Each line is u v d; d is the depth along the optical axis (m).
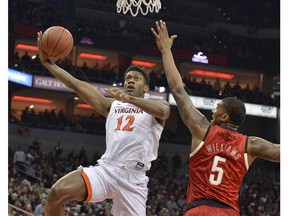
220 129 3.88
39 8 27.33
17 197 14.93
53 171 21.50
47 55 4.93
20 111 29.80
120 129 4.75
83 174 4.52
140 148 4.70
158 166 25.34
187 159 28.16
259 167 28.45
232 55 30.78
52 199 4.36
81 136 26.36
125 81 4.98
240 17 33.31
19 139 24.86
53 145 25.70
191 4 32.53
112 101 5.12
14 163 20.53
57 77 5.00
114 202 4.77
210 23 32.62
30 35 26.38
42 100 29.72
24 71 24.95
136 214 4.70
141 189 4.73
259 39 32.09
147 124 4.75
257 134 31.89
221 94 28.77
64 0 29.08
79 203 16.31
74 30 27.89
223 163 3.77
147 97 5.12
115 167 4.66
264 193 25.09
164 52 4.23
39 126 25.50
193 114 3.95
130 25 30.17
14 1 26.48
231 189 3.76
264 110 29.17
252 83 33.47
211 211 3.65
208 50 30.52
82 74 26.55
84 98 5.04
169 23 31.17
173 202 20.31
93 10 29.61
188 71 31.86
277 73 31.42
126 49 28.72
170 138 28.30
